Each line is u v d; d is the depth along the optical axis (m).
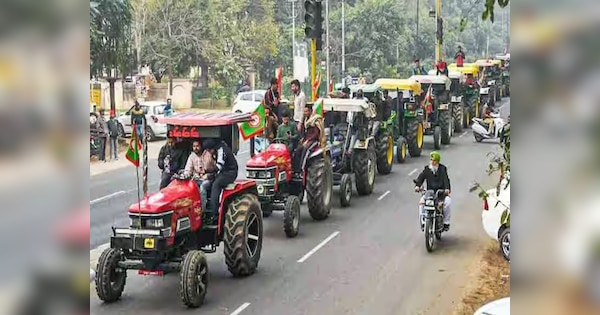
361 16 53.66
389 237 13.40
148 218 9.27
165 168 10.67
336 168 16.75
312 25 16.58
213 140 10.49
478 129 27.47
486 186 18.42
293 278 10.85
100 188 19.62
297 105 15.05
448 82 27.28
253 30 47.25
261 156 13.53
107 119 31.08
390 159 20.73
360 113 17.27
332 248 12.66
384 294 10.03
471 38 72.25
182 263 9.37
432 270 11.18
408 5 64.81
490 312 5.90
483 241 13.00
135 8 40.19
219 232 10.47
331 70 49.56
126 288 10.39
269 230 14.05
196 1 43.69
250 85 48.62
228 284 10.55
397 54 54.38
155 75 45.75
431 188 12.92
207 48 43.91
